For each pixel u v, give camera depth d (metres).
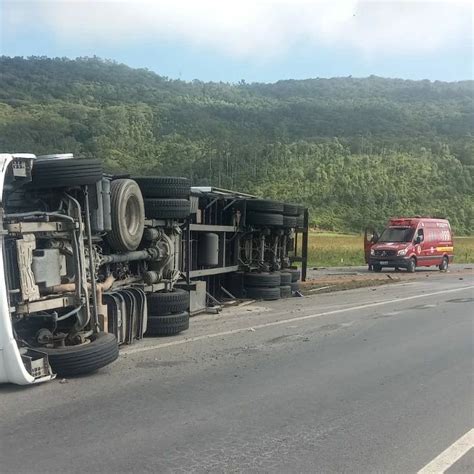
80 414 5.40
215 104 154.00
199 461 4.43
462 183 107.12
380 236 28.64
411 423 5.42
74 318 6.75
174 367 7.24
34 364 6.06
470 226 94.88
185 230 11.42
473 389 6.61
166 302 9.29
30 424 5.12
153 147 104.12
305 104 166.12
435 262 28.86
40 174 6.46
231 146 111.62
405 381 6.89
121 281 8.75
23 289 5.88
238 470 4.29
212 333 9.66
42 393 6.00
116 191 8.16
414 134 138.88
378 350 8.57
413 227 27.89
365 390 6.47
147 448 4.66
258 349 8.43
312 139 128.62
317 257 36.69
